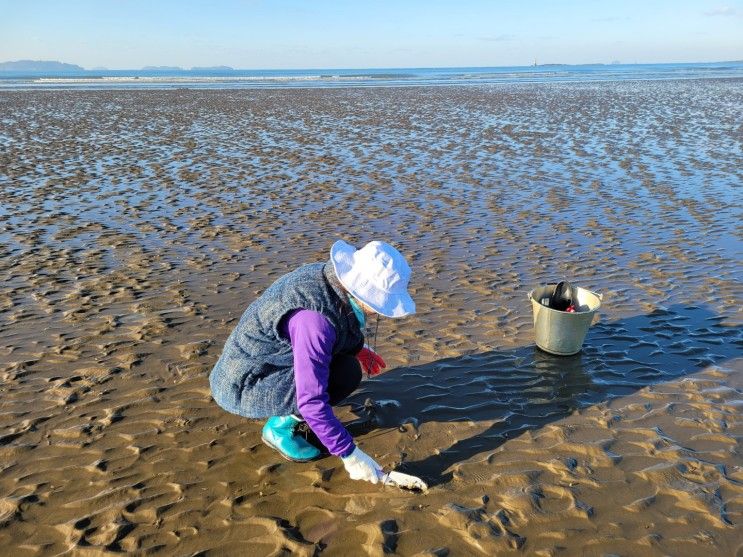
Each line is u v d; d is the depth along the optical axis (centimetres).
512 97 2912
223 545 259
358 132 1620
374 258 271
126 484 296
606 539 260
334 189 940
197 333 455
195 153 1275
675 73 7162
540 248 651
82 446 324
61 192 913
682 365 407
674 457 312
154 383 386
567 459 312
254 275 576
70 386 381
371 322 475
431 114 2103
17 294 523
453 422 347
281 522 271
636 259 611
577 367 407
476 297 524
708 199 844
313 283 277
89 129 1667
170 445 326
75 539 262
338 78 6122
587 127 1689
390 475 285
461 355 424
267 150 1316
